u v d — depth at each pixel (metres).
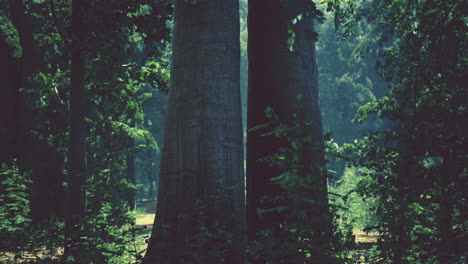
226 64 7.02
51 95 15.30
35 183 18.06
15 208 12.91
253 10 7.98
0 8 18.86
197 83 6.92
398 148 5.92
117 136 15.55
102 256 7.09
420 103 6.37
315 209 4.83
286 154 4.91
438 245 5.78
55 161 18.25
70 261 7.11
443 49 6.87
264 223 7.09
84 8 10.70
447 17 7.10
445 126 5.95
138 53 24.77
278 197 5.06
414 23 7.27
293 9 7.75
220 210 6.62
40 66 18.47
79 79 10.83
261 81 7.79
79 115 10.76
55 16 13.78
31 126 17.84
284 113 7.61
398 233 5.81
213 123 6.86
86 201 10.65
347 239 5.31
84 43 10.78
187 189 6.77
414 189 5.58
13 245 10.56
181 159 6.86
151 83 13.16
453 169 5.64
